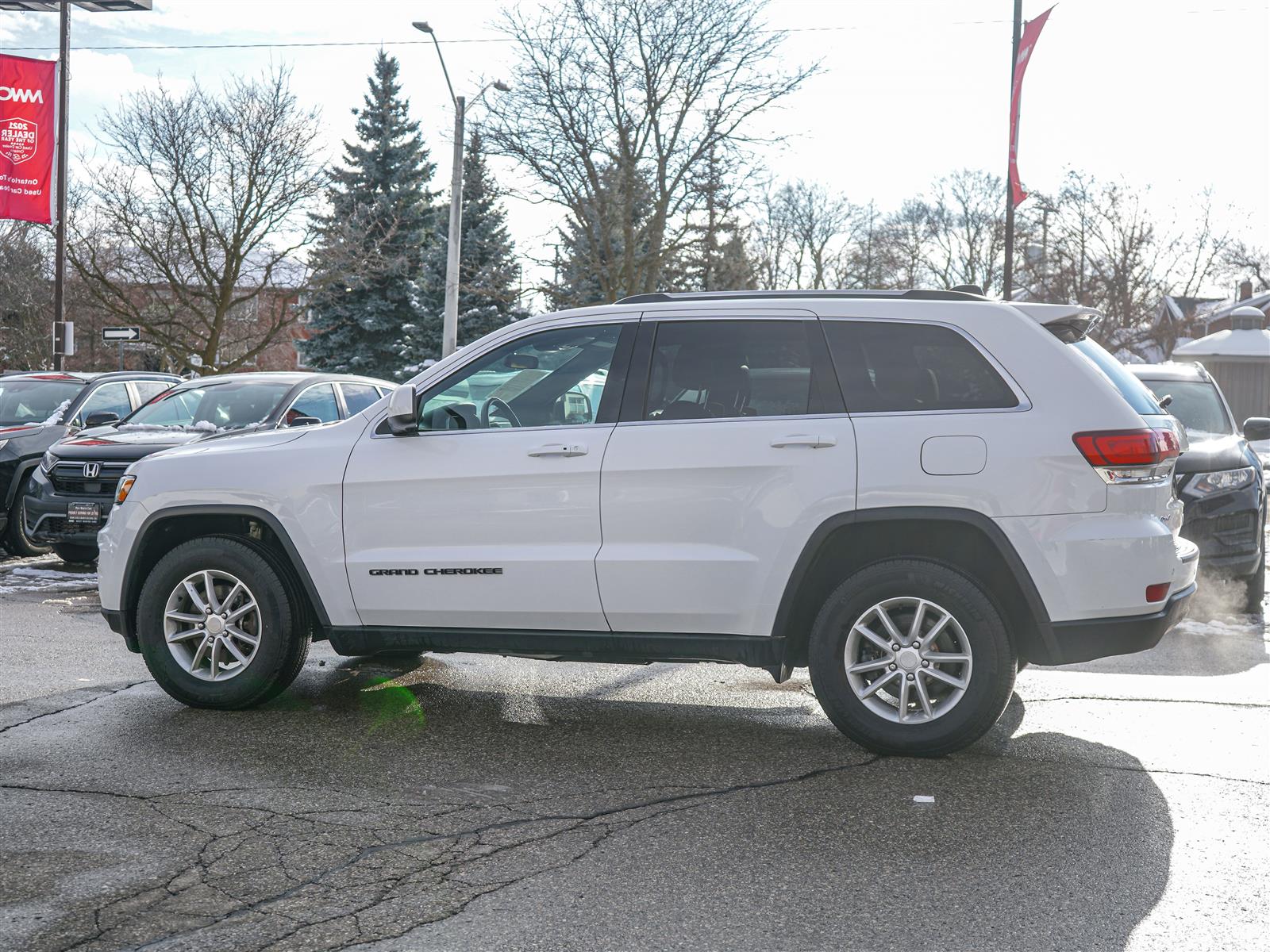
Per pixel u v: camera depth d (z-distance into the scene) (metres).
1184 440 5.21
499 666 6.88
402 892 3.56
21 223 42.78
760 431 5.02
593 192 28.03
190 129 32.19
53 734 5.29
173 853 3.86
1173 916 3.41
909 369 5.00
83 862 3.78
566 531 5.20
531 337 5.49
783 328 5.17
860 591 4.93
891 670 4.97
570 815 4.29
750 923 3.36
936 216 58.78
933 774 4.77
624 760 4.99
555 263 29.17
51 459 10.43
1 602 8.82
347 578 5.52
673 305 5.34
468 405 5.52
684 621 5.11
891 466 4.86
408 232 44.91
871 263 59.09
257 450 5.75
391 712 5.79
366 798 4.45
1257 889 3.61
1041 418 4.80
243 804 4.37
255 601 5.67
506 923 3.35
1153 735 5.34
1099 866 3.79
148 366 52.72
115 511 5.92
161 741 5.20
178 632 5.82
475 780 4.70
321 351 45.72
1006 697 4.84
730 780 4.71
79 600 8.97
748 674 6.71
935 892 3.58
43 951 3.14
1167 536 4.78
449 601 5.38
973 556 5.07
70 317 44.53
